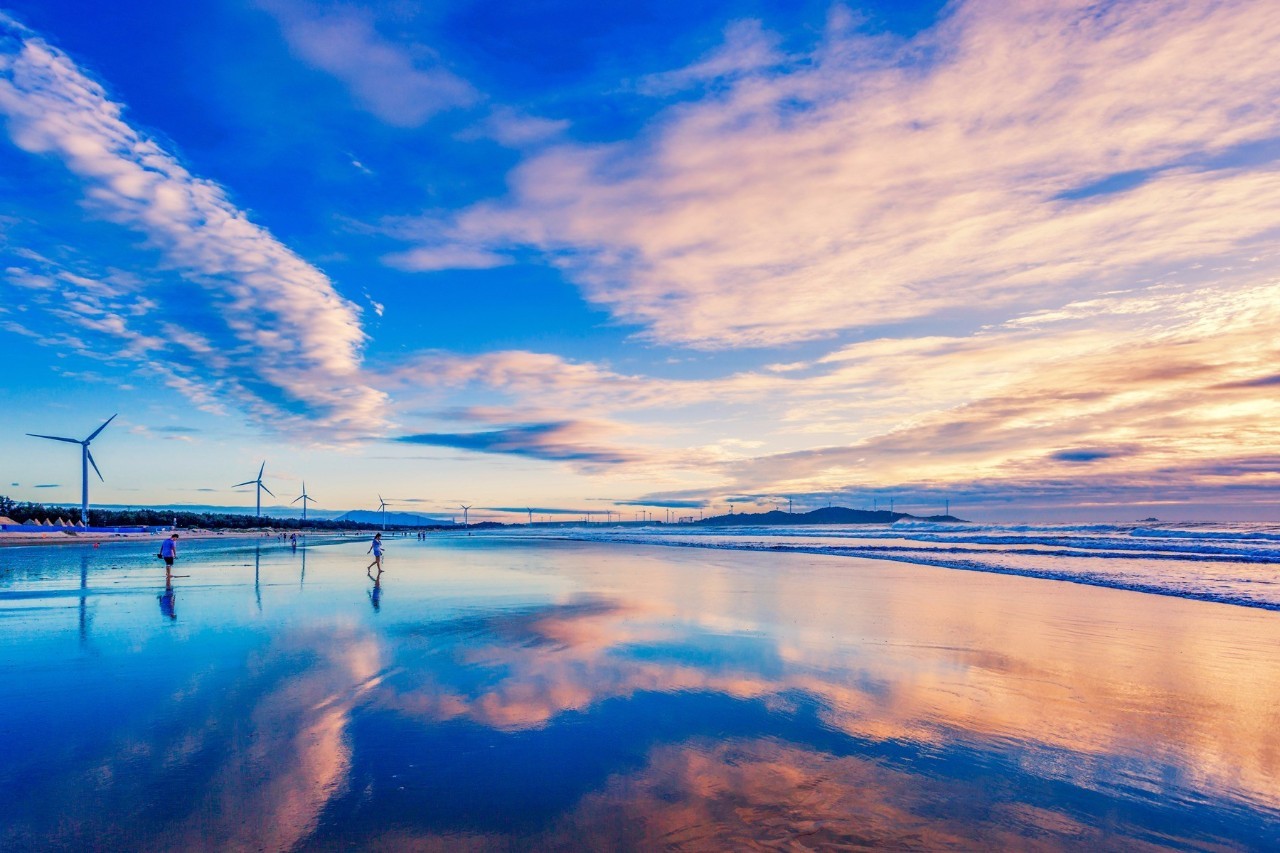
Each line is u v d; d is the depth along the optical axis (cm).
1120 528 7681
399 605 1606
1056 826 466
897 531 9800
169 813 471
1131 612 1488
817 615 1448
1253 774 563
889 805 495
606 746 613
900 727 676
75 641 1112
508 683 838
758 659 990
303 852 418
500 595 1848
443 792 509
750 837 443
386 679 855
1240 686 844
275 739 625
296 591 1941
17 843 428
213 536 9388
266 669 906
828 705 752
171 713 705
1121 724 692
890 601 1698
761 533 11050
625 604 1634
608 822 462
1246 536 5362
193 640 1123
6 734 638
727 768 562
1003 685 845
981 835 451
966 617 1420
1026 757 596
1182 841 448
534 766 562
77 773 543
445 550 5281
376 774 543
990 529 8912
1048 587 2048
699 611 1514
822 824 463
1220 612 1492
